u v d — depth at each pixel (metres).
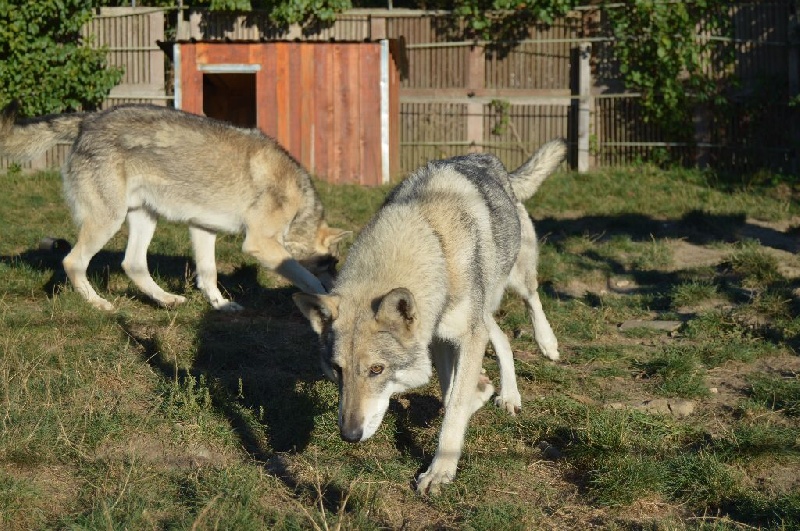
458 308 4.22
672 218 11.86
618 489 3.93
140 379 5.26
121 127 6.93
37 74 14.40
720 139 14.77
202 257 7.35
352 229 10.88
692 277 8.53
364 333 3.83
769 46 14.55
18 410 4.42
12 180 13.33
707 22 14.57
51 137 7.18
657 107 14.62
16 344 5.52
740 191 13.45
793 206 12.28
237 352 5.89
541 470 4.33
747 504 3.86
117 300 7.13
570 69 15.06
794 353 6.08
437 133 15.37
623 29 14.60
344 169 14.34
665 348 6.12
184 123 7.05
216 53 14.20
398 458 4.39
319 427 4.60
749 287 8.02
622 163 15.13
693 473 4.09
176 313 6.82
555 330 6.76
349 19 15.09
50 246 8.66
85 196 6.91
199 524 3.40
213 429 4.55
